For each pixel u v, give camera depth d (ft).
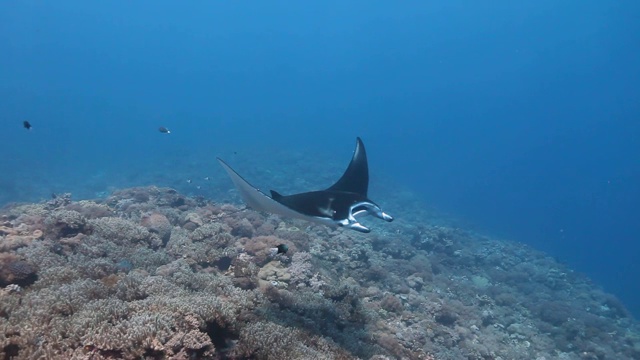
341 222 17.15
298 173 120.98
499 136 449.89
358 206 18.89
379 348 24.09
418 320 34.83
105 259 22.88
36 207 36.88
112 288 19.12
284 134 252.62
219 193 88.63
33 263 20.27
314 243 42.09
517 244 99.81
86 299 17.17
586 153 417.69
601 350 45.03
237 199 82.12
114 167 134.51
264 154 149.38
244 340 16.72
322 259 39.47
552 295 62.23
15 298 16.29
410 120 470.39
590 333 48.78
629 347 47.78
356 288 35.14
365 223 74.84
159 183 101.04
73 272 20.25
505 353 37.91
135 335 14.19
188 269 23.81
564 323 49.49
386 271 44.04
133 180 107.65
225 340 17.04
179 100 433.07
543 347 43.01
